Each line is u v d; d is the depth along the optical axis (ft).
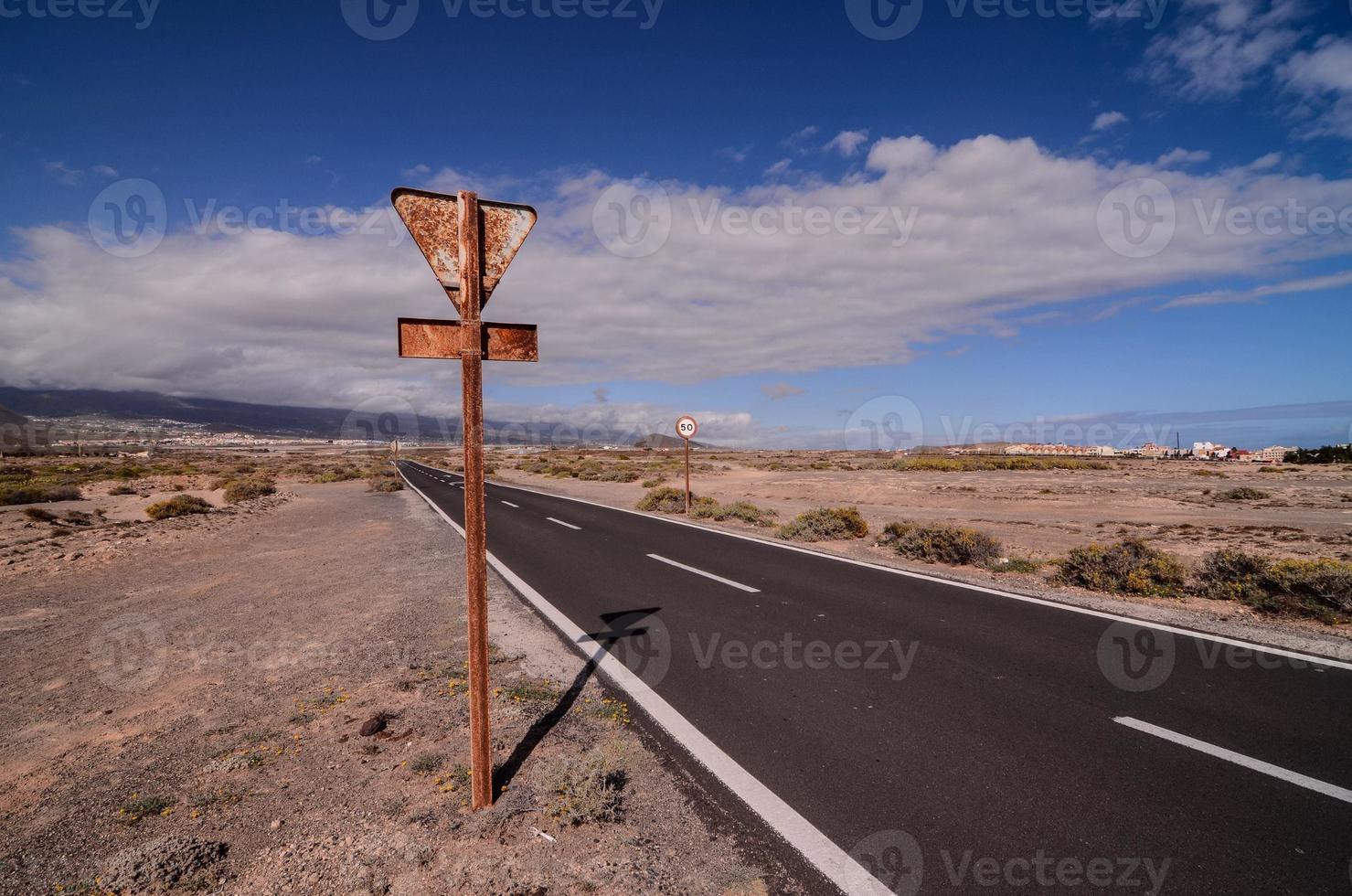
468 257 10.78
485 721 11.14
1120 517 60.39
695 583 30.37
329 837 10.39
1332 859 9.57
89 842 10.34
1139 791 11.59
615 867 9.62
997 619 23.32
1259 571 26.12
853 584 29.68
